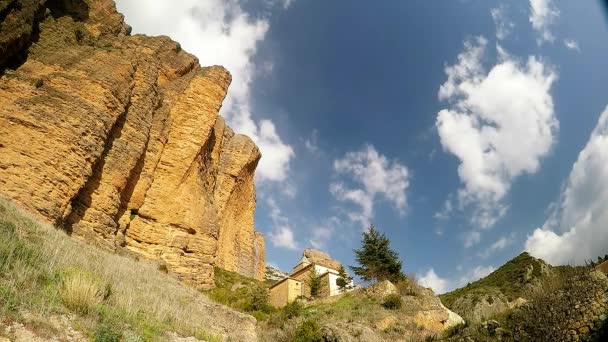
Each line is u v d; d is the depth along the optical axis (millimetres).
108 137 39531
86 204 35719
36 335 10617
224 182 67938
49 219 29375
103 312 13711
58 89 35594
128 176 40688
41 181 29953
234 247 68938
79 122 34000
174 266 44188
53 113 33000
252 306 40312
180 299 24203
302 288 47594
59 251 18375
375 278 44031
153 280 26859
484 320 24547
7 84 33469
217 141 65375
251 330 25656
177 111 54125
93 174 37094
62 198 31047
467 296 46812
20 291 12227
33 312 11500
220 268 57188
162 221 46719
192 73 59375
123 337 12672
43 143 31375
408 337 28875
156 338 14172
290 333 29047
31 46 38188
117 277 20375
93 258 22938
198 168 53594
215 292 44562
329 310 34375
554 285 21516
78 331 11805
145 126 44719
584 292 19094
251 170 77188
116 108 38844
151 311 17000
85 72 38094
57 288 13641
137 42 55469
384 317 31594
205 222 50438
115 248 36625
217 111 57250
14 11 35531
